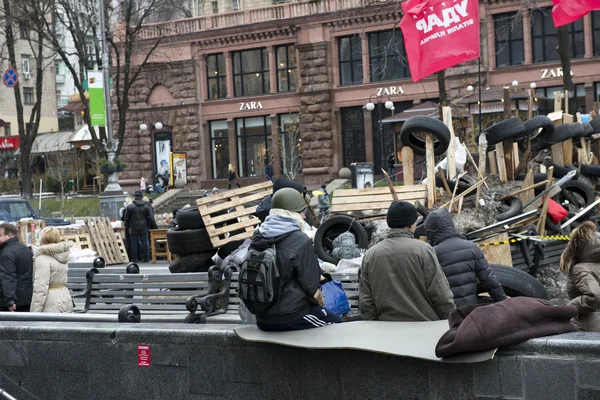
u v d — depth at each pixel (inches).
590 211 629.9
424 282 317.4
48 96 4050.2
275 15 2413.9
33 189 3036.4
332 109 2342.5
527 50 2081.7
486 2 2098.9
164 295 474.6
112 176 1678.2
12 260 502.6
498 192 579.2
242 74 2508.6
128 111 2608.3
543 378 264.1
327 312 326.3
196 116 2549.2
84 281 558.9
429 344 284.8
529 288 431.8
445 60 783.1
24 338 386.6
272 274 310.0
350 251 519.8
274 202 323.0
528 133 686.5
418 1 785.6
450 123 644.1
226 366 335.0
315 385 312.3
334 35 2326.5
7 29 2324.1
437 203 599.8
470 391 277.0
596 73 2015.3
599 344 255.8
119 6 2422.5
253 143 2506.2
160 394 352.2
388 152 2277.3
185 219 565.9
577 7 874.1
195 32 2529.5
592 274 340.5
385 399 295.7
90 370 369.4
